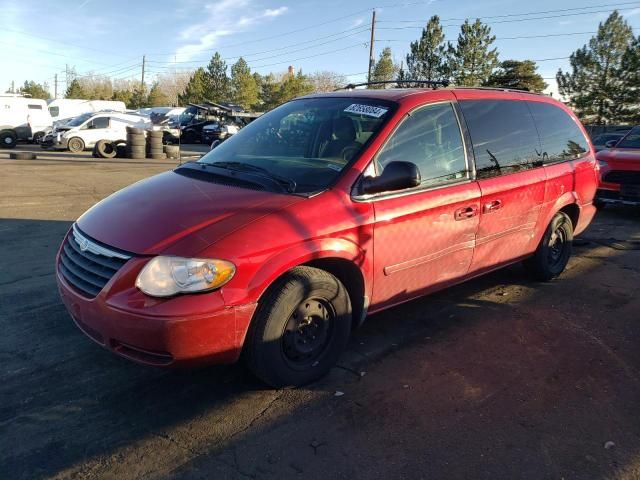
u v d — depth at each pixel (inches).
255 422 115.4
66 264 125.2
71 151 850.1
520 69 1716.3
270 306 115.0
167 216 116.9
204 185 133.7
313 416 118.1
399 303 149.4
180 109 1309.1
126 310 105.1
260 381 125.6
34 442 106.8
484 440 111.4
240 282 108.7
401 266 141.4
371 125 141.8
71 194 410.0
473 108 166.4
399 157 140.7
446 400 126.1
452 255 156.2
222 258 107.0
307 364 128.3
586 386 134.1
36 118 997.8
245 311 110.1
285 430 112.9
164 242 108.7
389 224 134.5
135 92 2972.4
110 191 432.8
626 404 126.4
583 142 216.5
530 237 189.5
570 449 109.3
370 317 173.2
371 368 140.3
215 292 106.6
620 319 177.5
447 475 100.8
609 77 1593.3
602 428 116.6
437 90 159.9
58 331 155.9
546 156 192.4
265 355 117.3
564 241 213.3
